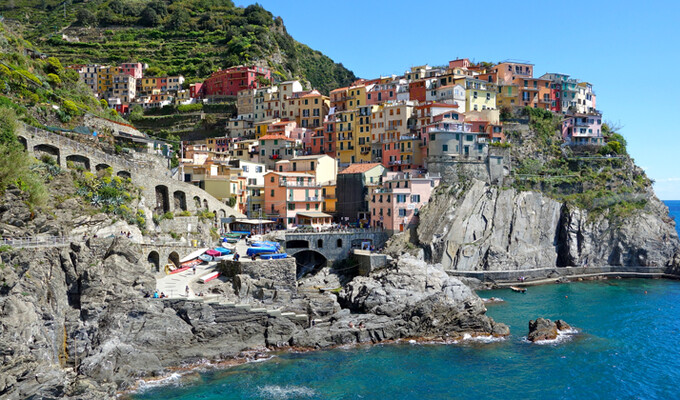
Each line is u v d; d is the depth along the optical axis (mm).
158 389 63094
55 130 94438
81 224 79125
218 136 183250
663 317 95188
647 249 134750
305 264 118312
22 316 57031
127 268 72688
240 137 178625
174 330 70688
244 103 189125
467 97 151250
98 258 72812
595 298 109688
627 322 92062
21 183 71688
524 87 161625
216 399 60812
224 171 130500
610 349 78812
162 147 125500
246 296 83625
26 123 89062
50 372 55188
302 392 63281
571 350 78312
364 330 81250
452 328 84938
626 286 122500
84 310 67688
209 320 73438
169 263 91938
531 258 128250
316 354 75688
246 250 99625
